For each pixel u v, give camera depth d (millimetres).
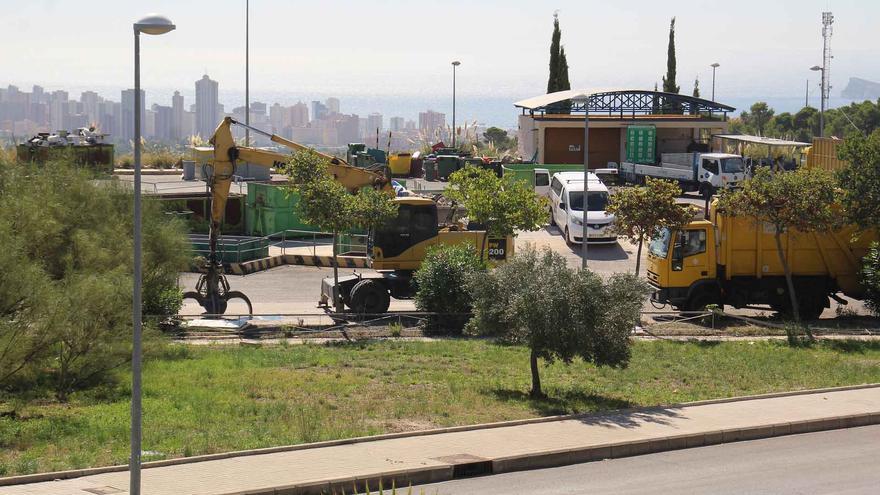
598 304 19375
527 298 19359
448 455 14680
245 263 36125
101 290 19391
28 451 14859
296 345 25547
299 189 28906
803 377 22125
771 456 15523
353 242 38344
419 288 28406
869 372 22812
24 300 18016
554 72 75625
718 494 13219
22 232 22984
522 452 14906
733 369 23094
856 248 30203
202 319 27844
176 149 67375
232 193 43562
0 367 17578
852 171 28391
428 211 30031
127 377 20328
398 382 21016
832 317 31359
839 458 15367
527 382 21516
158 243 26594
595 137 64750
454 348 25391
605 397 19859
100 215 25797
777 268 29984
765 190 28031
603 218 40250
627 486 13609
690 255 29500
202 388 19844
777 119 103500
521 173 53469
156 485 12859
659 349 25734
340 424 16797
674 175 55031
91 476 13375
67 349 19531
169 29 11531
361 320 28625
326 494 12992
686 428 16719
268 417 17359
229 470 13664
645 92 64938
